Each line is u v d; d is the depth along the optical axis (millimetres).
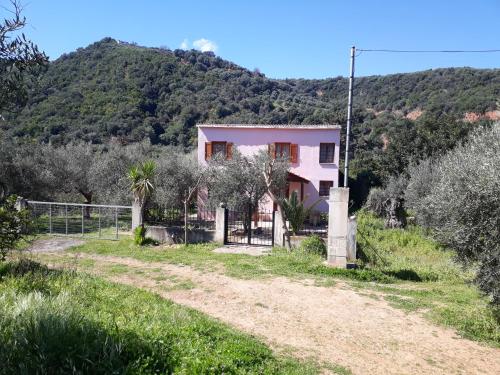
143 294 7582
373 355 5992
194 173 20094
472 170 6957
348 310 7898
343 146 41469
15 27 3639
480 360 6031
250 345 5293
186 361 4066
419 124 36281
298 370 4961
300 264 11328
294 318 7375
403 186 23312
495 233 6555
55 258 11953
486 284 7055
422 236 18703
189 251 13492
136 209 15492
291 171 25344
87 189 23688
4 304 4754
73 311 4594
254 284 9438
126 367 3715
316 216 23141
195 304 7992
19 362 3508
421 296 9141
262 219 22797
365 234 18859
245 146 25422
